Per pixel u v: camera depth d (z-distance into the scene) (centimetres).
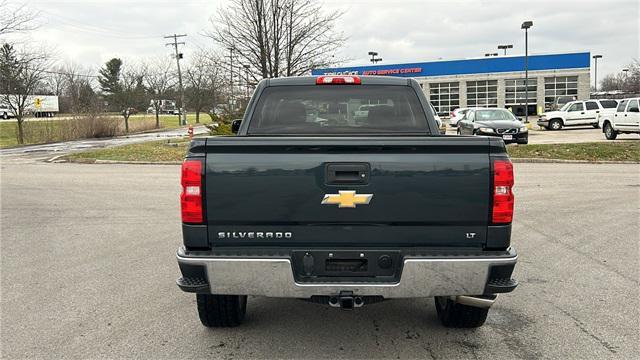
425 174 376
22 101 3425
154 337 459
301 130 554
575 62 5488
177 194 1264
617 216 956
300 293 377
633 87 6919
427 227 381
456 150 376
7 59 3288
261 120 553
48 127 3812
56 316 507
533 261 684
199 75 6169
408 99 561
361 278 384
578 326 476
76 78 6825
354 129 556
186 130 5141
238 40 2073
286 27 2053
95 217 1001
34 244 798
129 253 742
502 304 533
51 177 1616
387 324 489
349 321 497
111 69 8950
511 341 446
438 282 374
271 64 2067
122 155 2183
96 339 454
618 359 409
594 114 3669
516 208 1040
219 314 460
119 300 552
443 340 450
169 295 568
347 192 377
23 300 553
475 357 416
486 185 377
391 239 381
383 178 377
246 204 380
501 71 5719
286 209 379
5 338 457
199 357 419
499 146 379
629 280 604
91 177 1605
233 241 385
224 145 379
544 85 5619
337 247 385
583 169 1678
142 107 5609
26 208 1100
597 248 744
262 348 436
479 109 2483
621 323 481
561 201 1112
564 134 3206
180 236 842
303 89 557
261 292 379
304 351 430
